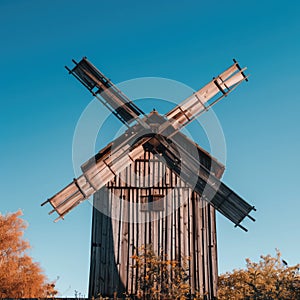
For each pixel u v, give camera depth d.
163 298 13.34
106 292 14.51
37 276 26.23
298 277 11.41
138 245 15.05
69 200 14.40
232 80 15.94
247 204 14.59
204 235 15.23
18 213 29.08
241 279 12.80
